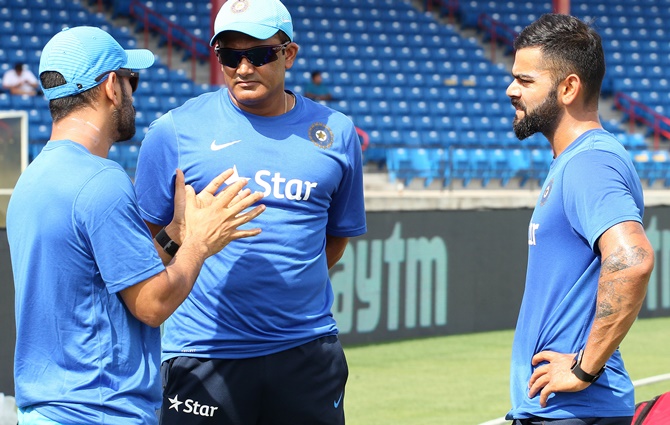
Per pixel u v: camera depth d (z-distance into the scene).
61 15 54.62
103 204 8.63
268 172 10.98
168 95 49.53
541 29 9.45
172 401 11.13
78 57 8.92
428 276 29.12
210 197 9.77
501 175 42.88
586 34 9.37
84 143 8.98
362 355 26.62
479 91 55.84
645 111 56.50
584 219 8.89
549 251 9.33
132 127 9.37
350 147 11.66
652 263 8.57
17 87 45.81
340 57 56.78
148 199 11.23
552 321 9.30
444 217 29.36
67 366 8.74
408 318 28.78
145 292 8.72
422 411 20.77
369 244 27.78
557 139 9.56
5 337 19.80
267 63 10.68
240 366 10.98
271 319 10.98
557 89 9.36
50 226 8.65
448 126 51.94
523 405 9.48
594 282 9.16
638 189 9.29
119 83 9.15
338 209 12.04
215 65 44.72
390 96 53.75
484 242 30.28
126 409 8.77
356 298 27.62
